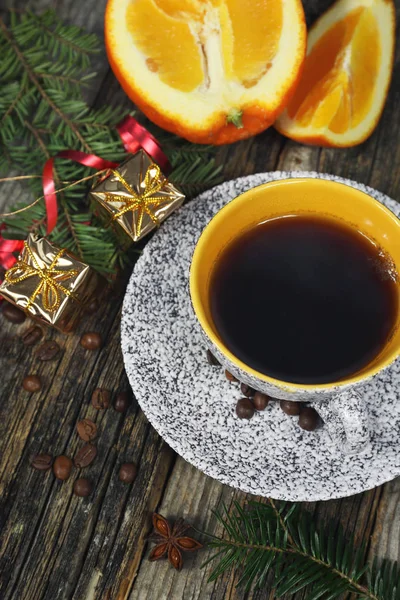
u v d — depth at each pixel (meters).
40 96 0.46
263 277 0.38
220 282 0.38
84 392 0.43
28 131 0.45
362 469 0.37
